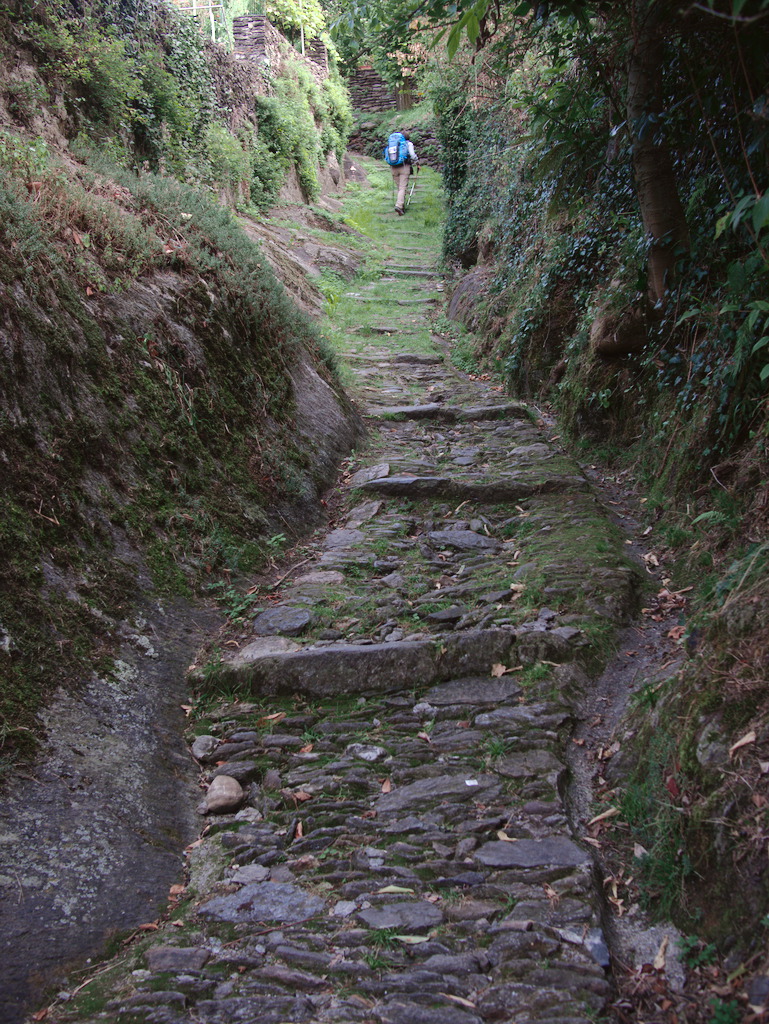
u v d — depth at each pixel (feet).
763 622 9.09
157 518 14.28
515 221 30.17
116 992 7.43
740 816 7.77
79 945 7.88
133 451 14.44
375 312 36.14
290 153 48.60
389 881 8.70
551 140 19.04
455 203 40.91
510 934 7.81
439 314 36.40
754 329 13.07
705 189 15.83
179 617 13.33
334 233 45.62
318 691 12.16
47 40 22.06
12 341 12.41
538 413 24.38
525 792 9.78
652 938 7.89
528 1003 7.09
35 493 11.90
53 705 10.19
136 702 11.27
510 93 29.43
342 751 11.00
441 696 11.87
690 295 16.05
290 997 7.34
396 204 56.34
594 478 19.48
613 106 17.08
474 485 18.72
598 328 20.53
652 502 16.61
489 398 25.75
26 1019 7.09
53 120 22.26
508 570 15.19
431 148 72.02
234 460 17.02
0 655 9.98
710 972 7.21
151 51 28.40
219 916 8.41
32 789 9.09
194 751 11.14
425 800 9.86
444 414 24.31
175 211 20.53
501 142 33.42
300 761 10.84
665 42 14.69
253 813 10.08
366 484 19.25
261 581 15.34
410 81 69.36
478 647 12.41
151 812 9.75
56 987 7.45
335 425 21.50
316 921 8.25
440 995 7.25
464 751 10.69
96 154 22.07
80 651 11.15
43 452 12.37
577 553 15.11
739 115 13.83
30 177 15.99
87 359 14.23
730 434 14.25
